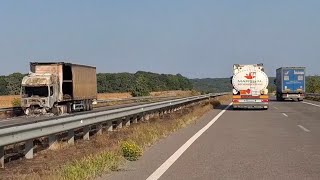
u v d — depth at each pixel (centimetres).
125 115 1839
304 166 957
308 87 8288
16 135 987
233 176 848
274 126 1956
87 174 819
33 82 3219
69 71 3497
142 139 1337
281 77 5362
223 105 4231
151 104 2316
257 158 1070
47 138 1450
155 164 983
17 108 3462
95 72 4072
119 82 12131
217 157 1084
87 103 3844
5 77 10031
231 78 3375
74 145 1312
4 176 859
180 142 1388
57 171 852
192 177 840
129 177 838
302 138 1493
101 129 1593
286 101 5278
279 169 922
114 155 1009
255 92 3309
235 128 1867
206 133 1664
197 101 4375
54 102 3269
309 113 2886
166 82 13600
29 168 961
